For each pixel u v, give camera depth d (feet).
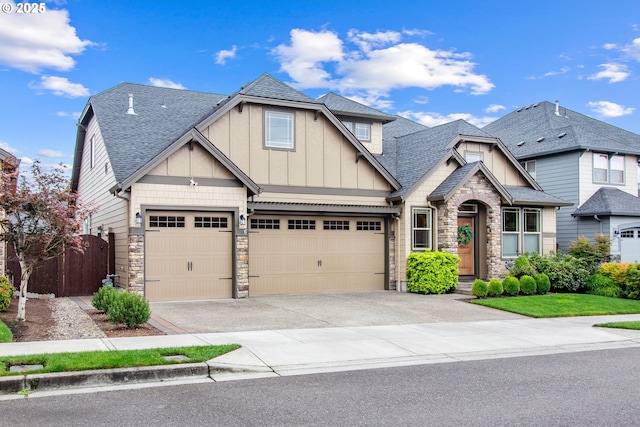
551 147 82.58
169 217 49.42
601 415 19.90
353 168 60.59
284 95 57.67
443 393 22.68
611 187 81.97
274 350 29.76
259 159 55.72
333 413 19.77
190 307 45.80
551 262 61.11
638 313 49.29
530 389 23.56
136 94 66.74
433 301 52.75
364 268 60.85
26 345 28.37
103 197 59.98
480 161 62.28
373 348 31.24
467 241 65.72
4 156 45.27
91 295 54.49
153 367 24.41
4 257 49.55
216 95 72.28
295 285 57.11
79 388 22.85
